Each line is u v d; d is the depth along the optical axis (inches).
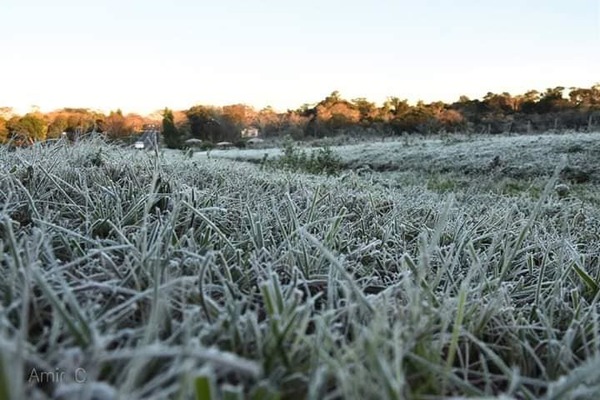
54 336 36.5
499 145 658.2
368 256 79.6
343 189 163.9
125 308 45.3
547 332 51.0
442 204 147.3
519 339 51.1
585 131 1085.1
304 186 145.9
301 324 42.5
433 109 1518.2
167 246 58.6
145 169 130.1
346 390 31.3
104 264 54.7
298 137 1386.6
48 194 83.5
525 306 62.0
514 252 70.5
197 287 51.9
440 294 61.6
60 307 37.2
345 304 53.6
